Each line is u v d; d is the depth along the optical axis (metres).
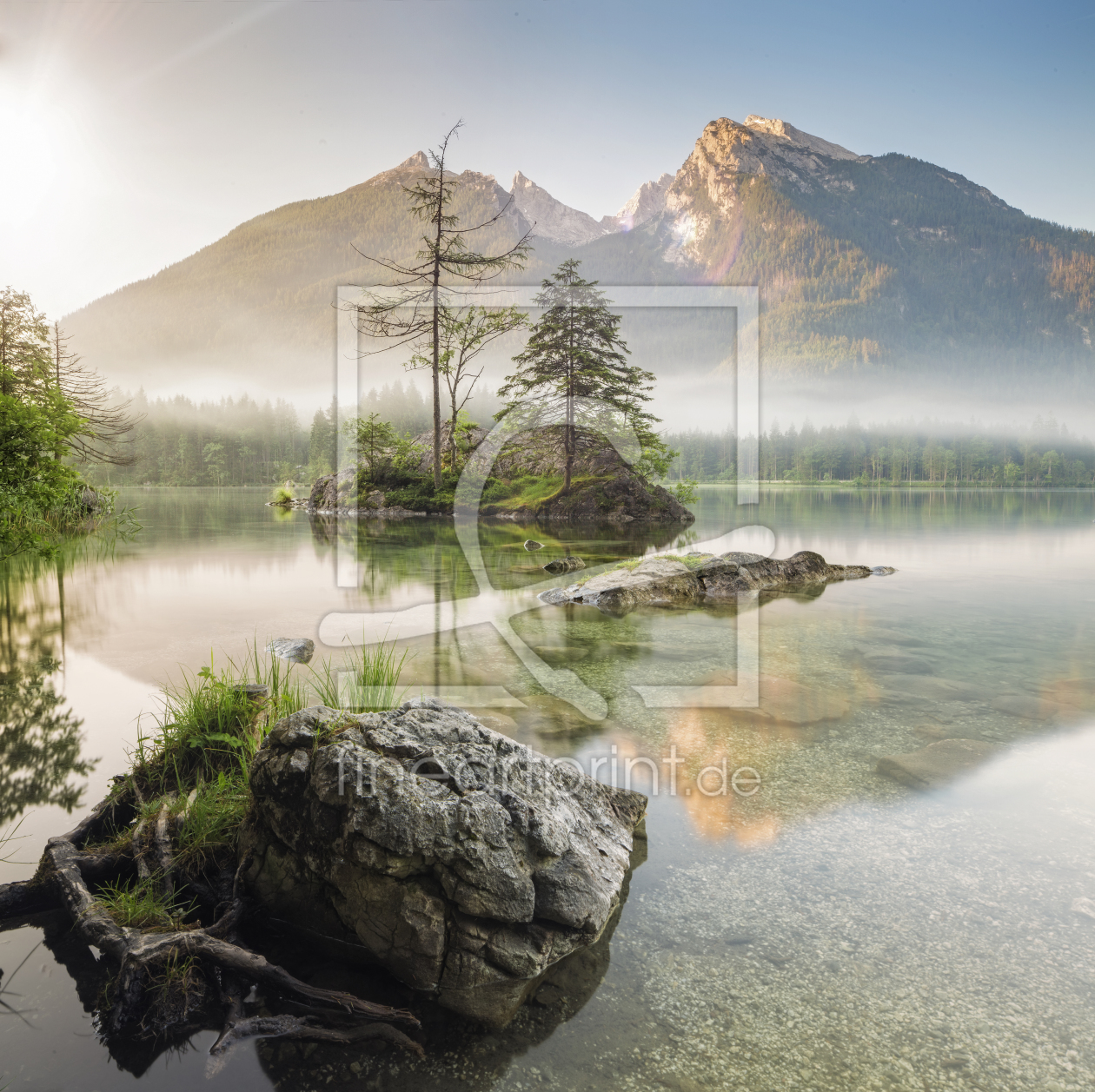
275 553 14.03
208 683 4.90
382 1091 1.75
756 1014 1.98
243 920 2.44
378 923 2.23
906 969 2.15
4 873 2.60
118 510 28.22
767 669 5.77
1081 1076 1.75
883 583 11.02
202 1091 1.76
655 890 2.57
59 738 3.94
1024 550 15.95
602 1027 1.95
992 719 4.48
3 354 21.38
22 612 7.82
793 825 3.06
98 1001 2.05
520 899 2.25
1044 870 2.69
